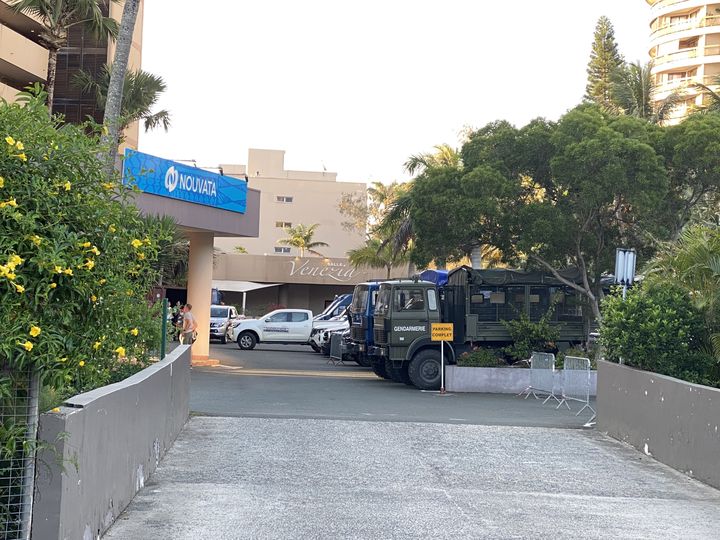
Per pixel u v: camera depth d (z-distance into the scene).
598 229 26.00
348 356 33.22
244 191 30.47
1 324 5.18
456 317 24.31
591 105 26.59
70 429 6.00
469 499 9.73
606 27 62.66
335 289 70.38
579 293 24.70
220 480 10.28
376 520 8.54
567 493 10.37
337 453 12.51
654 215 25.88
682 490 10.86
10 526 5.55
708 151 24.70
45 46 39.41
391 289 23.91
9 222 5.36
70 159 5.89
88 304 5.94
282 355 38.38
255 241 92.00
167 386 11.99
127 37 17.95
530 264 26.50
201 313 30.98
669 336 14.15
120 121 8.35
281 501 9.27
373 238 74.94
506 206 25.64
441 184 25.81
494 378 23.55
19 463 5.57
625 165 24.30
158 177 25.45
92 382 8.09
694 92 80.75
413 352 23.83
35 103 5.79
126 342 11.30
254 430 14.48
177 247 31.31
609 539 8.12
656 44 90.31
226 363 32.09
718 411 11.00
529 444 14.16
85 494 6.59
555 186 26.16
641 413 13.85
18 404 5.57
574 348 24.12
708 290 14.25
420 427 15.55
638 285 15.67
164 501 9.05
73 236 5.62
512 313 24.39
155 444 10.79
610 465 12.52
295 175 93.81
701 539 8.27
